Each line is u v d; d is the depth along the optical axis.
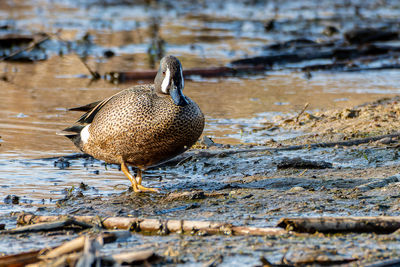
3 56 24.22
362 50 25.06
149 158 9.70
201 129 9.69
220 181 10.40
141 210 8.55
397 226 7.24
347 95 18.12
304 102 17.25
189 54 24.80
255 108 16.61
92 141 9.83
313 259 6.23
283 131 14.20
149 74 20.64
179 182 10.42
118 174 11.03
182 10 38.47
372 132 13.35
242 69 22.31
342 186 9.66
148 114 9.21
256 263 6.25
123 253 6.22
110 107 9.53
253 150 12.33
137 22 32.34
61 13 36.22
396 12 37.62
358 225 7.23
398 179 9.87
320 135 13.51
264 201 8.80
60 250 6.32
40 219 7.86
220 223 7.38
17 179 10.43
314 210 8.25
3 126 14.25
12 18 33.12
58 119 15.08
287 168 11.10
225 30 31.20
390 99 17.02
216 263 6.25
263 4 41.50
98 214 8.41
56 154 12.17
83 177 10.74
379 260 6.23
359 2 42.34
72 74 21.30
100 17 34.81
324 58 24.58
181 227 7.42
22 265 6.23
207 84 20.02
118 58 23.98
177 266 6.20
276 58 23.72
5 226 7.86
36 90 18.53
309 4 41.66
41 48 25.73
